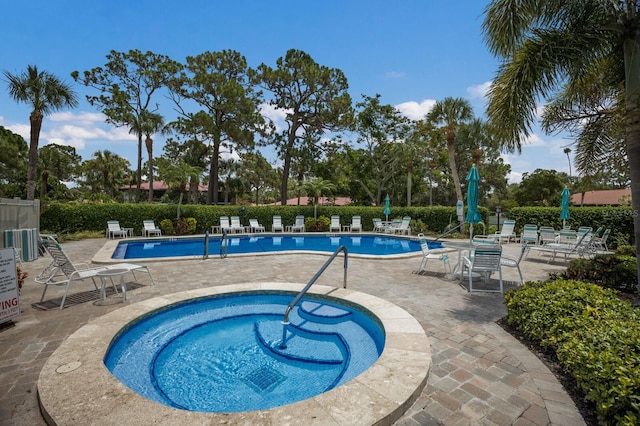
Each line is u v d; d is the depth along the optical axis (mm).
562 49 5555
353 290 6117
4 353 3629
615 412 2254
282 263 9453
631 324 3018
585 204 35688
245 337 4762
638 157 4996
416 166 31078
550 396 2844
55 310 5125
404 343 3783
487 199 44438
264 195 61375
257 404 3184
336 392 2746
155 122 26219
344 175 33094
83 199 28125
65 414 2410
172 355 4199
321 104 27141
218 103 24625
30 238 9672
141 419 2373
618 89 6539
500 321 4730
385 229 20250
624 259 6414
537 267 9141
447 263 9523
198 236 17547
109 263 8984
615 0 5164
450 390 2945
